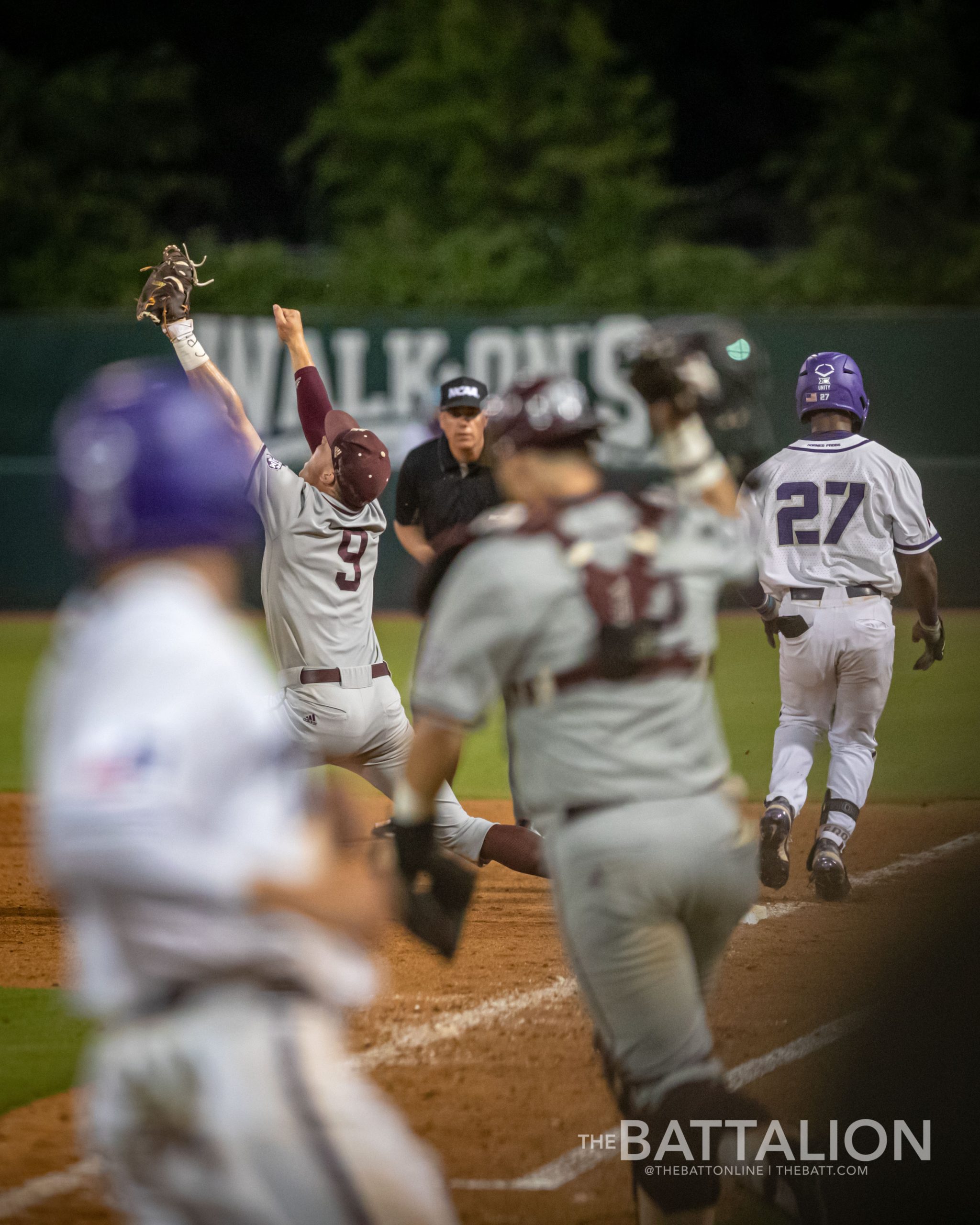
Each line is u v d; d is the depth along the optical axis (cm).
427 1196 775
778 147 12125
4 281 8775
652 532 1057
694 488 1114
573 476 1088
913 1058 1611
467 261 7806
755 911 2209
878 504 2130
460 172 10200
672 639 1045
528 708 1054
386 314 6262
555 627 1026
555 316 6241
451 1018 1764
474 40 10381
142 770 697
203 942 739
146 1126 746
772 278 8219
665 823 1030
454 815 2008
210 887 708
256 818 746
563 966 1970
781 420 6078
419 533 2412
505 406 1105
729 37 12119
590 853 1030
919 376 6072
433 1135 1428
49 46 12050
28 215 9506
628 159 10250
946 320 6053
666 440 1129
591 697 1031
